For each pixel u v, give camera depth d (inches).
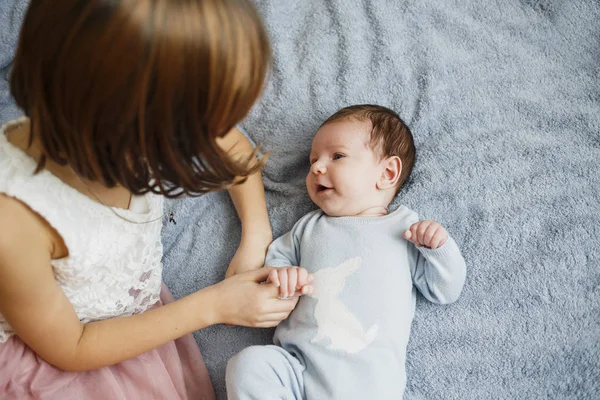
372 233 37.8
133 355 32.2
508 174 41.6
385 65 45.3
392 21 46.6
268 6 47.3
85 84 20.0
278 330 37.7
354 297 35.8
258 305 34.5
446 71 45.2
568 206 40.5
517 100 44.1
